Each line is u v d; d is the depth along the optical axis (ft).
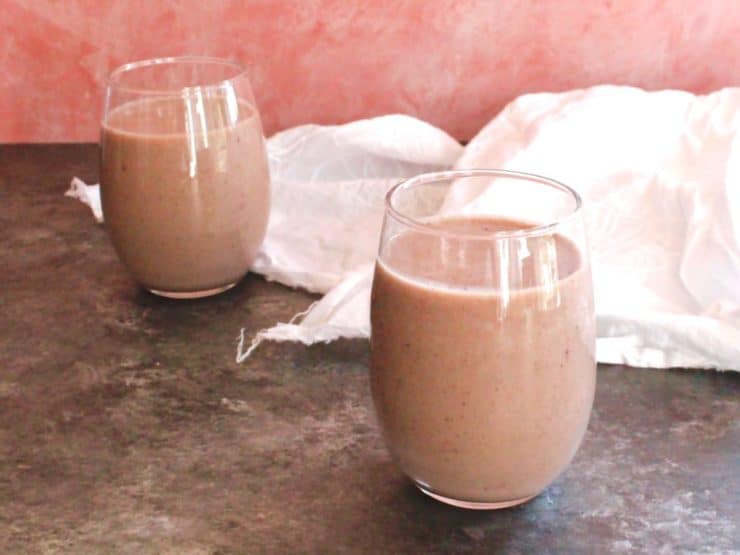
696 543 1.54
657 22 2.98
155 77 2.38
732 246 2.09
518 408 1.47
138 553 1.53
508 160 2.49
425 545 1.55
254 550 1.53
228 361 2.06
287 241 2.56
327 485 1.69
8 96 3.21
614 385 1.97
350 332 2.09
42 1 3.06
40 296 2.34
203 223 2.17
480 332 1.44
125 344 2.13
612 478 1.69
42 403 1.92
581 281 1.51
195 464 1.74
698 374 2.00
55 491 1.66
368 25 3.04
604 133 2.55
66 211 2.81
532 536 1.56
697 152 2.48
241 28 3.07
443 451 1.52
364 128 2.80
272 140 2.87
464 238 1.44
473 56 3.06
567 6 2.97
